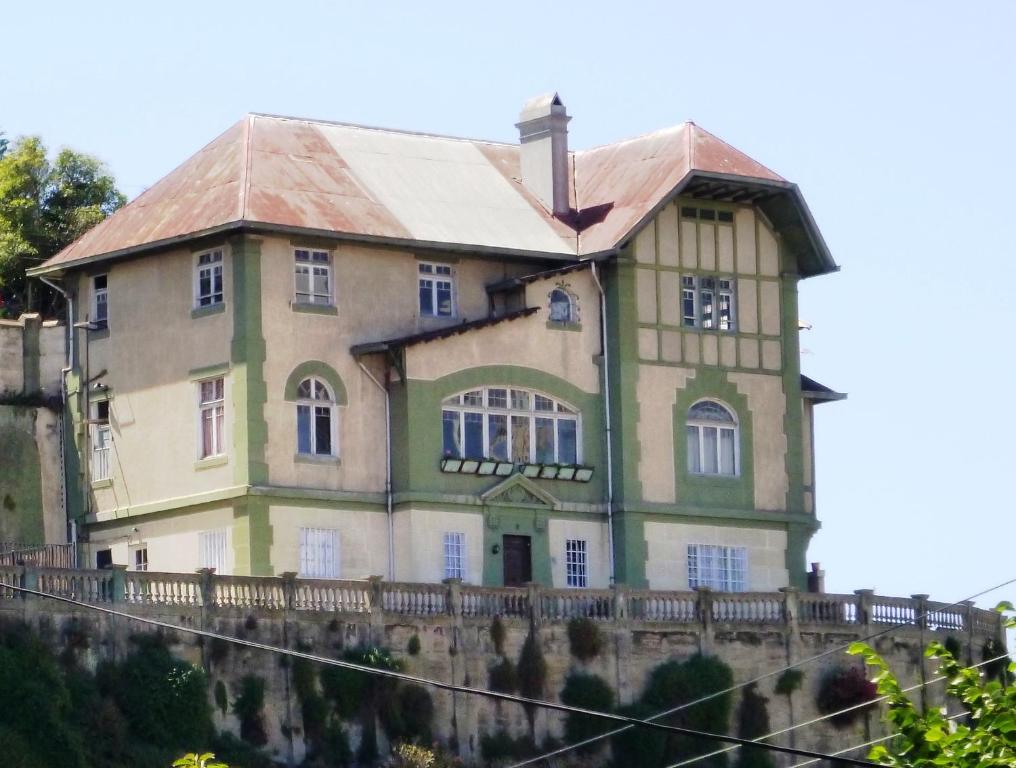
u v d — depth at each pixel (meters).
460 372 73.00
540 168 78.06
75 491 75.25
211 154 75.19
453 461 72.12
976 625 77.56
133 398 73.56
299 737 63.22
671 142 78.12
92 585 60.59
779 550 77.88
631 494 74.88
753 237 78.50
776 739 71.88
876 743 69.19
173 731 60.41
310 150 75.25
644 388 75.62
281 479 70.31
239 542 69.81
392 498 71.88
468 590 67.38
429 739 65.38
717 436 77.19
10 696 57.62
